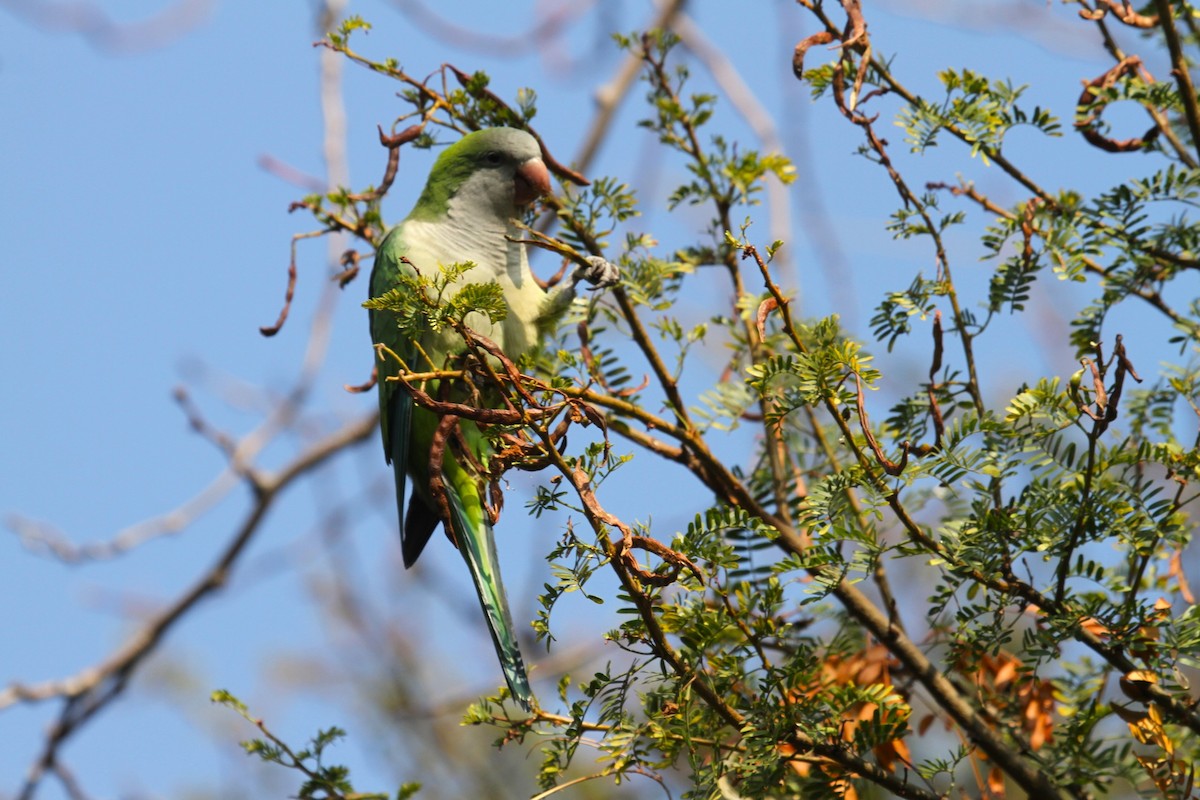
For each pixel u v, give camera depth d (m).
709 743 5.40
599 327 7.44
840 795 5.39
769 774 5.14
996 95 6.16
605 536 4.93
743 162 7.39
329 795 6.07
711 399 6.95
